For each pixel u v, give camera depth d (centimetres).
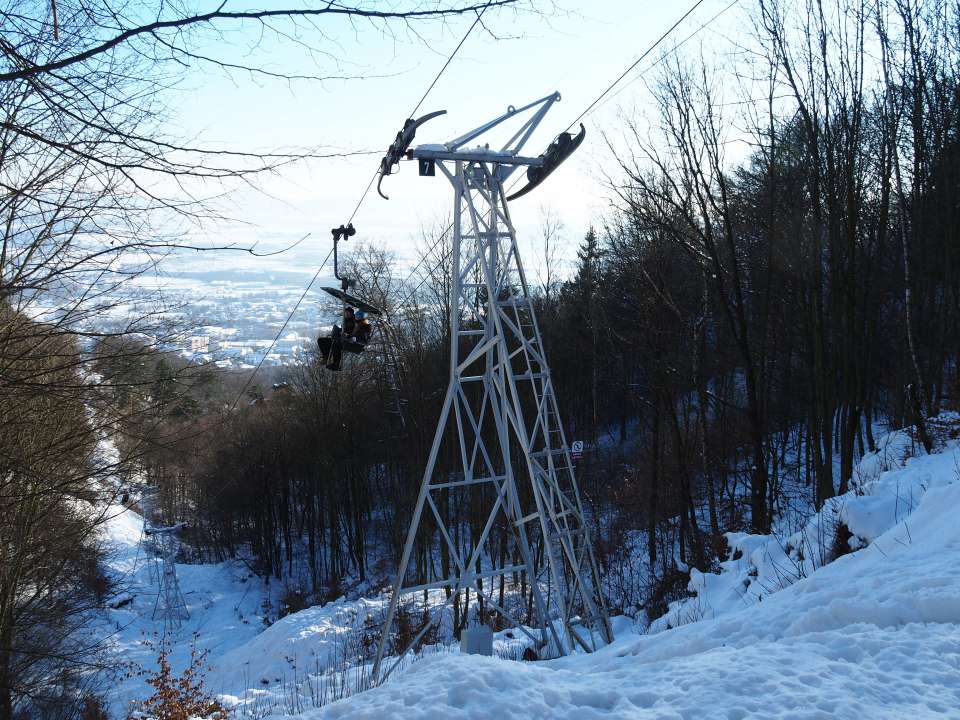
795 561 1385
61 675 2083
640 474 3619
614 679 571
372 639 2392
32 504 1459
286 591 4444
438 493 3556
